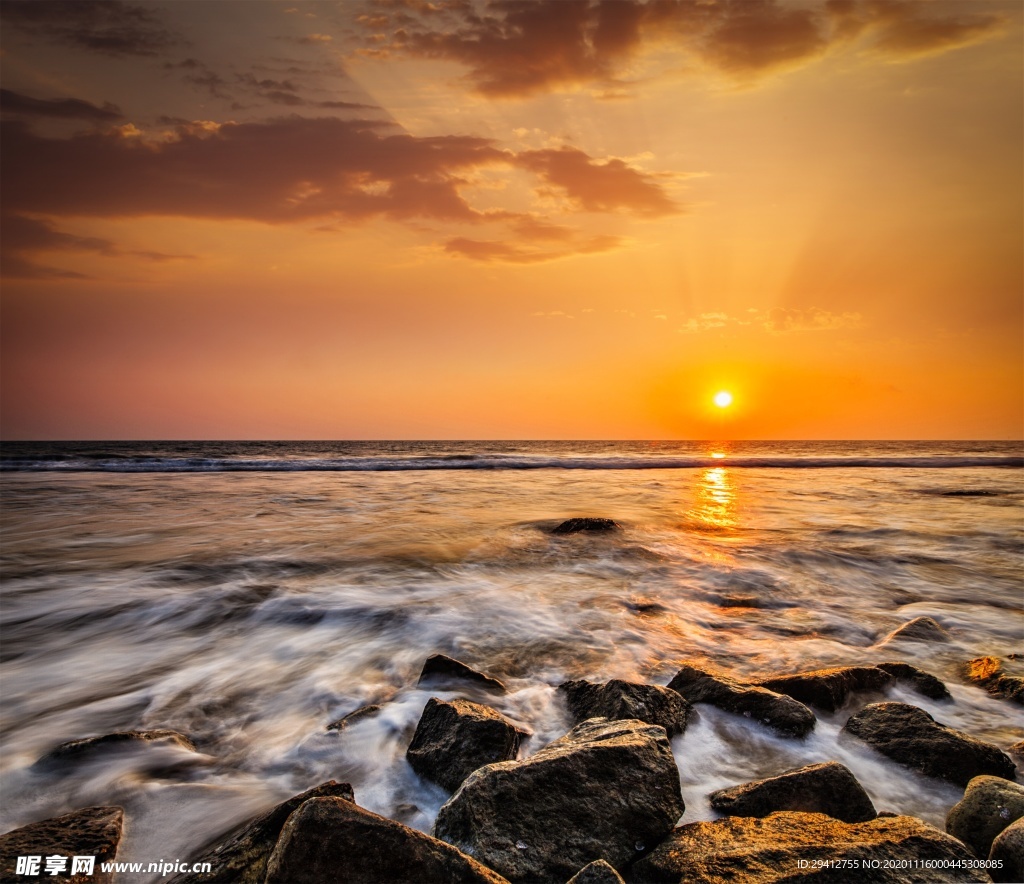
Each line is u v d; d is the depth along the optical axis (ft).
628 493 79.87
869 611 31.12
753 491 84.84
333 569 37.42
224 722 19.19
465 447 282.77
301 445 299.99
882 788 15.34
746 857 11.18
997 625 28.78
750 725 18.10
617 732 15.12
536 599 32.09
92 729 18.69
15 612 29.07
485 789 12.66
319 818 11.19
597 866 10.61
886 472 124.77
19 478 91.35
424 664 22.49
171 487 80.84
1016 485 94.38
